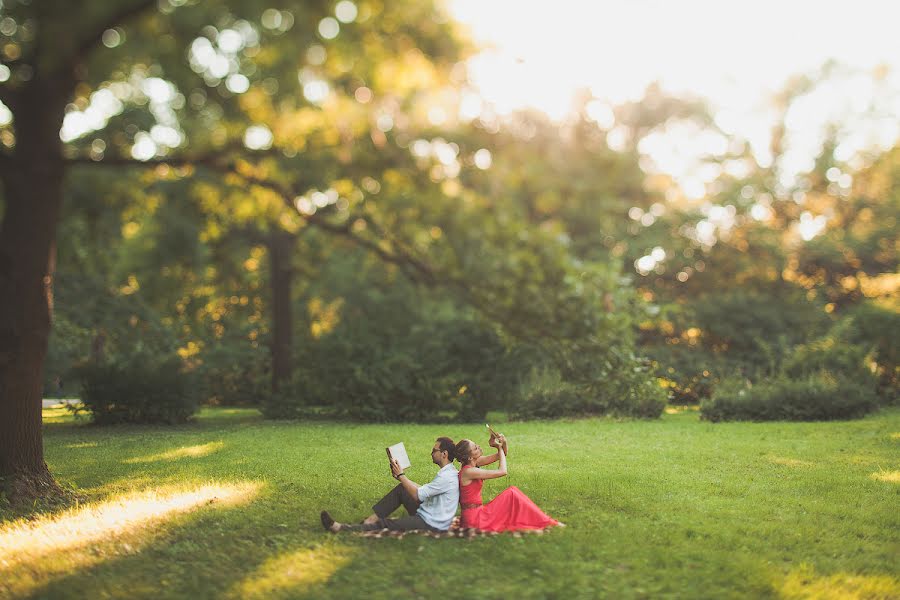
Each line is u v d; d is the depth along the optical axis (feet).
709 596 20.35
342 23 27.14
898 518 29.04
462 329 85.05
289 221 43.91
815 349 84.02
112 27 27.48
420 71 28.43
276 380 88.69
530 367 80.64
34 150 31.73
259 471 39.86
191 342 107.76
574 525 27.73
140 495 33.40
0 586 21.24
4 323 31.83
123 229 84.53
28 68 31.58
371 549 24.58
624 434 57.47
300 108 31.24
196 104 37.63
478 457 27.68
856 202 130.72
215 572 22.41
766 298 105.70
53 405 93.81
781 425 63.82
